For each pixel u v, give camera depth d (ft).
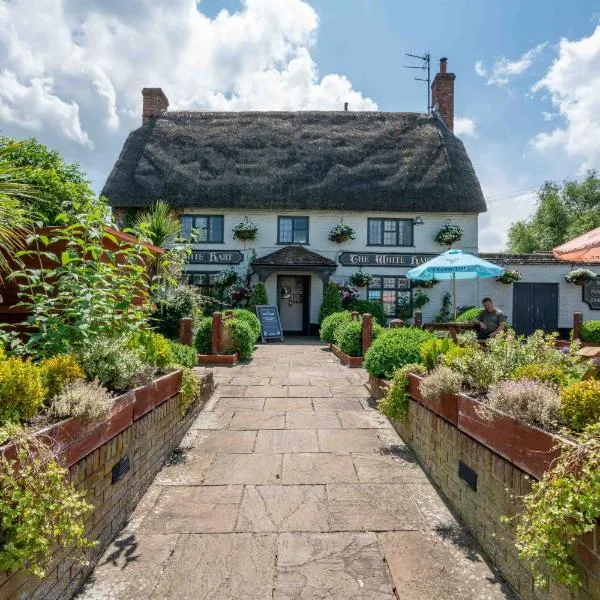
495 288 55.36
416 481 12.49
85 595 7.64
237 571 8.33
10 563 5.49
